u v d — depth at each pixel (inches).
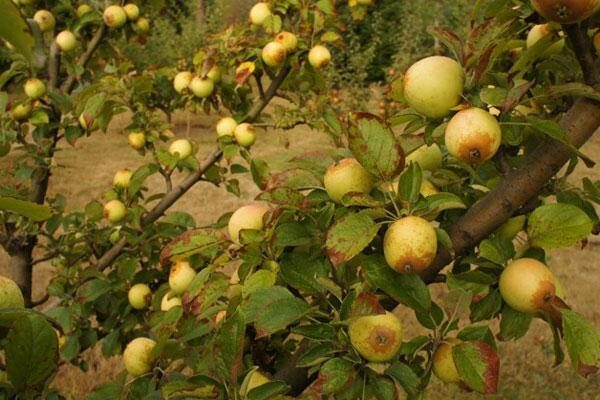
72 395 92.9
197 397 30.0
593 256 149.8
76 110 71.4
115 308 71.4
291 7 77.4
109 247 82.7
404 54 302.0
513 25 33.7
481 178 38.9
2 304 24.8
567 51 37.9
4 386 25.4
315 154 39.6
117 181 77.0
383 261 32.0
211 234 38.8
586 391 98.3
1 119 71.5
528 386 99.0
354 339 30.6
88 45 83.7
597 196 35.9
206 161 74.2
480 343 30.7
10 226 74.9
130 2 85.7
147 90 76.0
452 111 32.7
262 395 28.2
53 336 23.5
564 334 30.0
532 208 36.0
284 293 32.3
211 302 36.9
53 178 218.2
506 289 32.1
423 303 31.2
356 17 88.6
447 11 335.0
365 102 295.4
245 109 82.3
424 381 31.9
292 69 74.4
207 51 78.7
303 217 36.7
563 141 29.5
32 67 15.8
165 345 41.3
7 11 14.1
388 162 32.3
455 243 33.0
